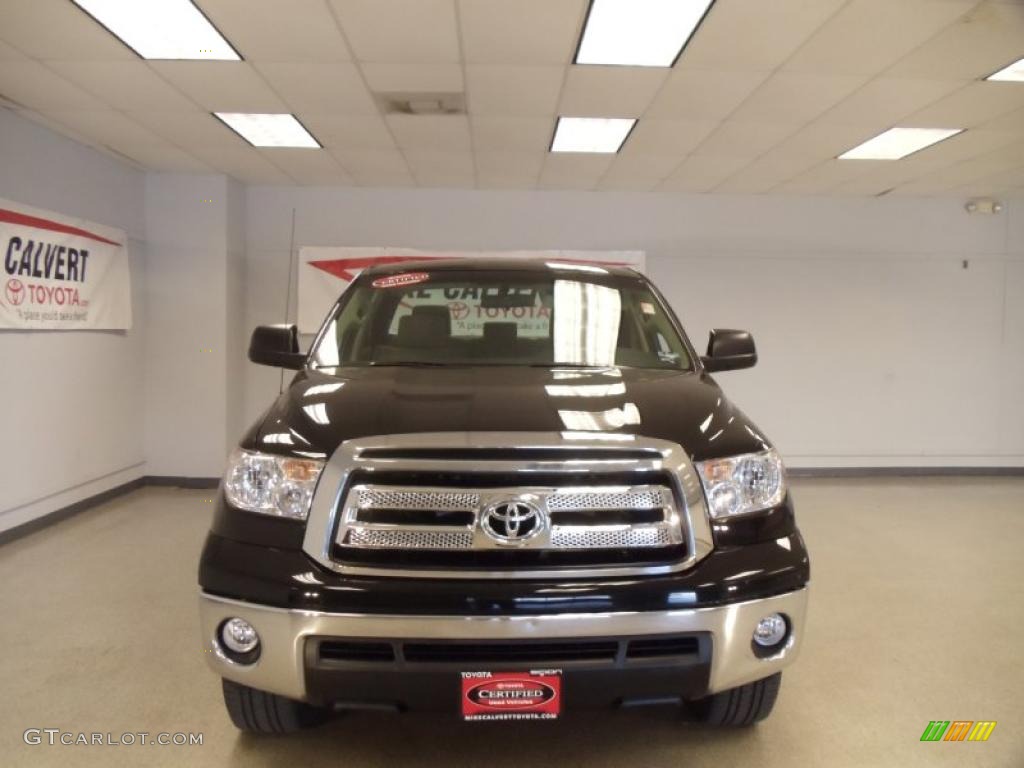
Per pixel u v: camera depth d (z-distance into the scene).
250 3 3.44
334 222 7.29
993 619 3.41
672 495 1.73
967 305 7.70
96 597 3.62
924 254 7.65
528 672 1.64
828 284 7.60
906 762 2.16
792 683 2.71
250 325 7.28
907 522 5.50
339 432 1.79
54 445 5.33
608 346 2.61
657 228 7.46
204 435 6.80
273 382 7.29
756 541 1.78
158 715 2.41
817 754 2.20
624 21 3.62
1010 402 7.75
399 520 1.68
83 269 5.66
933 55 3.95
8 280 4.80
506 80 4.37
